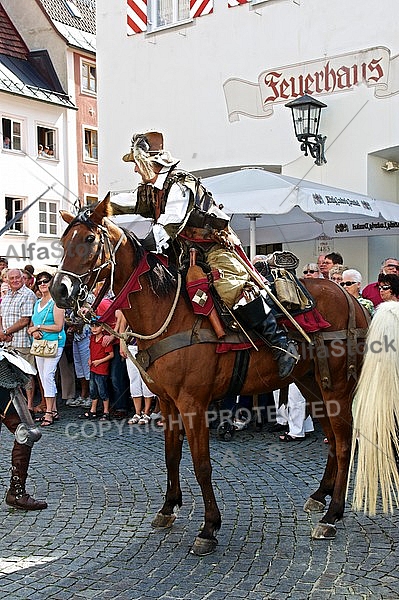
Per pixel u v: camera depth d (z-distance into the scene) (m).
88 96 25.72
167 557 4.63
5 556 4.71
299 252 12.16
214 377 4.82
